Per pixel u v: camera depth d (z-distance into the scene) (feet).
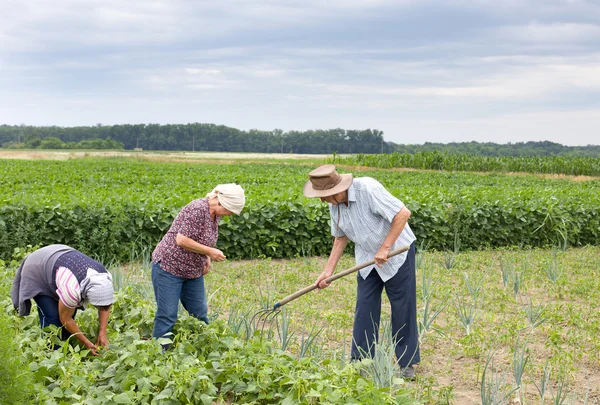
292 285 33.32
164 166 140.97
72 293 16.81
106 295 17.17
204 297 20.26
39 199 41.60
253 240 41.70
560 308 27.99
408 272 19.31
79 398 14.38
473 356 21.97
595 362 21.71
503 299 30.27
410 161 149.38
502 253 45.62
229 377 15.97
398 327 19.62
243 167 145.59
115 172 104.27
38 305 17.99
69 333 18.75
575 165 139.13
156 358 16.69
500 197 52.26
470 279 34.71
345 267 38.73
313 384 14.67
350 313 27.71
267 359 16.52
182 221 18.38
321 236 43.86
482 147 341.21
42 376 15.40
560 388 16.93
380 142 515.09
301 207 43.50
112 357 17.33
